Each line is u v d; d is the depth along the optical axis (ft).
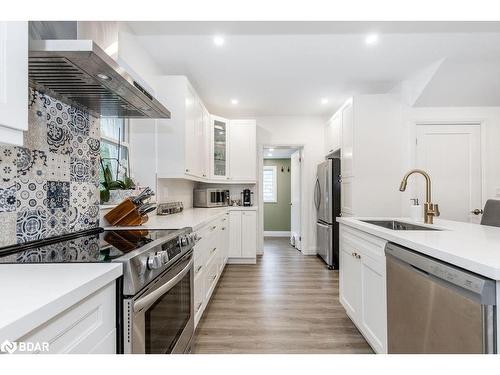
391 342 4.89
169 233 5.28
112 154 7.86
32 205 4.39
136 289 3.21
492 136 11.59
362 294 6.27
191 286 5.72
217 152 14.28
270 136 16.19
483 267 2.87
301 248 16.52
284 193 24.11
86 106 5.50
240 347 6.41
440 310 3.59
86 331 2.57
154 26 7.34
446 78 10.19
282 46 8.48
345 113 12.37
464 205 11.66
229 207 14.37
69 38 4.17
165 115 6.27
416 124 11.51
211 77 10.77
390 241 4.93
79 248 3.99
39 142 4.56
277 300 9.21
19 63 2.86
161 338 4.10
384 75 10.77
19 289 2.27
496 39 8.20
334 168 13.34
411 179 11.46
